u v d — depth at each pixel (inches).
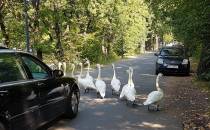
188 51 1079.6
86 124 374.0
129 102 495.2
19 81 292.0
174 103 496.1
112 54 1776.6
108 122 384.2
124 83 729.6
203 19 617.9
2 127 260.4
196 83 714.8
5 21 986.1
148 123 380.8
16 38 992.2
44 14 1011.3
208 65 746.8
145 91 612.4
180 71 909.8
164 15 810.8
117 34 1843.0
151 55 2352.4
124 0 1888.5
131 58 1892.2
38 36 1005.8
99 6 1387.8
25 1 847.1
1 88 264.4
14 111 273.3
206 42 681.6
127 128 359.3
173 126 368.5
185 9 681.0
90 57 1336.1
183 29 684.1
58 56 1118.4
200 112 433.4
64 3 1087.0
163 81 770.8
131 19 2041.1
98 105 480.1
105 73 957.2
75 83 407.2
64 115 395.9
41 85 320.5
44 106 322.7
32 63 327.9
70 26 1219.2
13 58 299.3
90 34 1284.4
